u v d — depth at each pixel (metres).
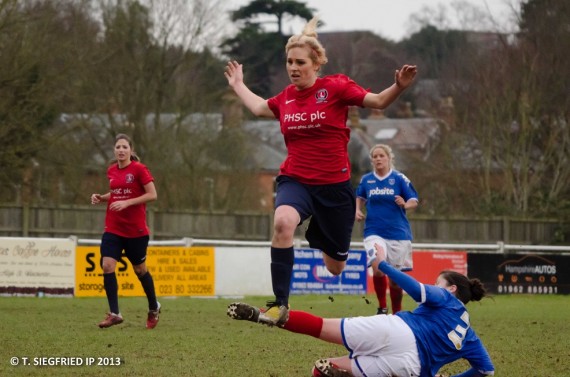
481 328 24.41
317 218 14.54
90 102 64.81
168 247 37.34
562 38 68.38
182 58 69.50
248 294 38.25
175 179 68.12
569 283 41.59
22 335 20.83
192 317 26.72
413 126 114.44
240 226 57.25
